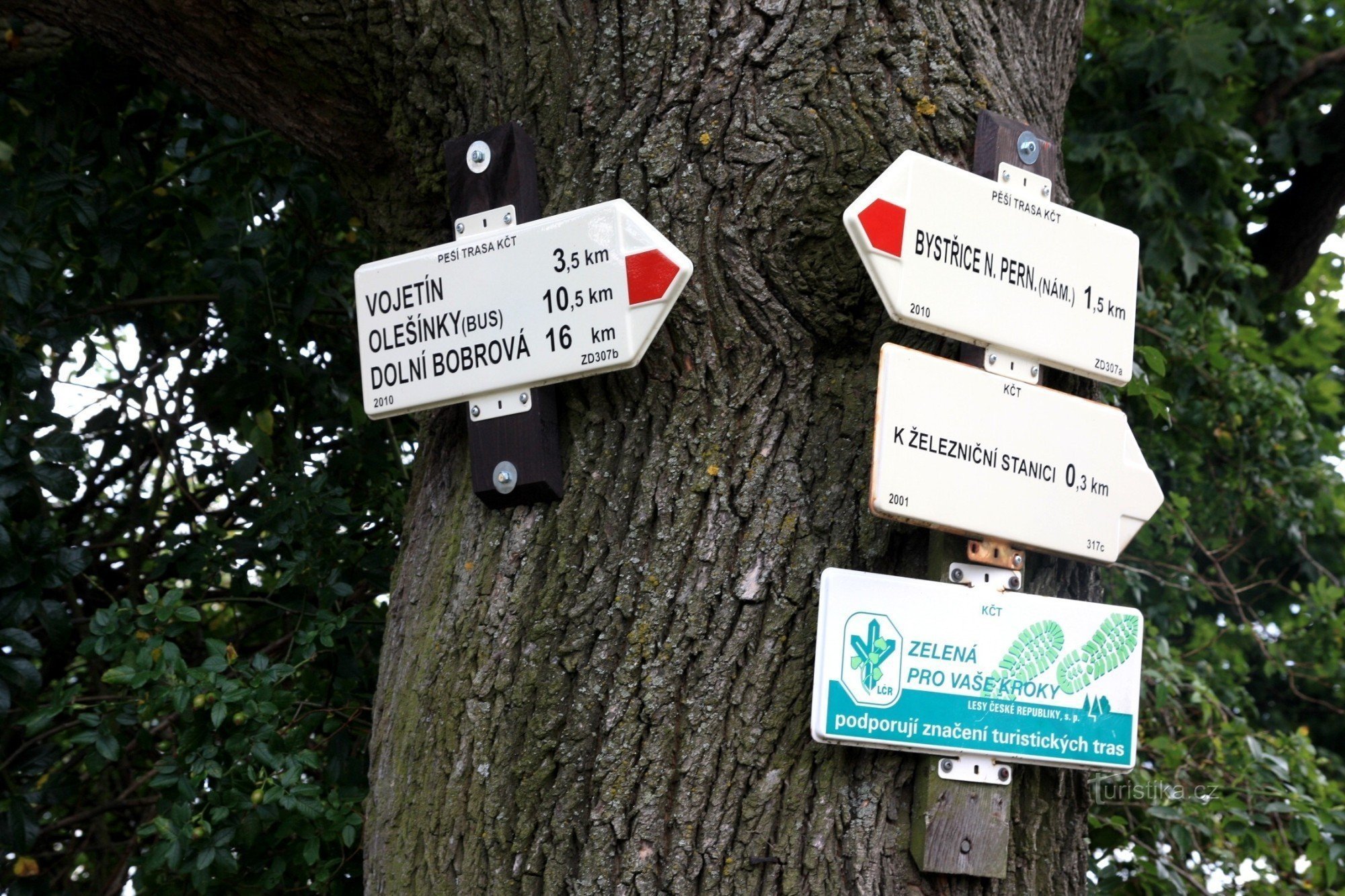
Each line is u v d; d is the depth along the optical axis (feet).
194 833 8.31
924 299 4.97
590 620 5.14
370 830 5.69
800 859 4.91
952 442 4.99
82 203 10.09
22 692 10.12
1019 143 5.41
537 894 4.98
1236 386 14.06
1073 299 5.43
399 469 10.88
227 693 8.43
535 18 5.67
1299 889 11.03
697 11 5.42
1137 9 16.21
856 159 5.23
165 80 10.70
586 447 5.32
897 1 5.41
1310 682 19.25
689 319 5.24
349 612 9.49
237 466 10.24
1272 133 17.85
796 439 5.22
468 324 5.39
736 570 5.10
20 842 9.48
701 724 4.99
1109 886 10.29
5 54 9.99
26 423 9.61
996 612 5.08
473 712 5.24
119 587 12.21
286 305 11.05
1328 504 16.11
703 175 5.30
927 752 4.94
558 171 5.50
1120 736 5.23
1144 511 5.52
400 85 6.03
